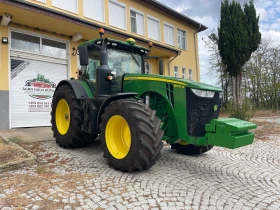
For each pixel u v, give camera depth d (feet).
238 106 33.86
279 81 82.84
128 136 12.74
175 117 12.71
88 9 36.70
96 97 14.53
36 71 29.45
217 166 13.99
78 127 16.53
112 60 15.92
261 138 24.49
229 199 9.41
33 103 29.07
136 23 46.16
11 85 27.14
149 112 11.90
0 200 9.12
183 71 57.41
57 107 18.70
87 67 17.69
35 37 29.45
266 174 12.75
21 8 23.43
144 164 11.41
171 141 13.41
